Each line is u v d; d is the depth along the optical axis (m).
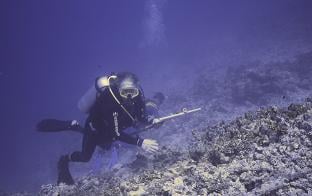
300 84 15.25
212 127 4.91
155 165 4.38
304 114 3.56
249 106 14.58
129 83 4.45
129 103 4.51
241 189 2.76
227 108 14.80
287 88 15.22
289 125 3.44
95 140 4.88
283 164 2.85
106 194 3.67
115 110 4.52
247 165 3.06
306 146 3.00
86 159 5.25
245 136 3.62
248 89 15.62
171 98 18.55
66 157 5.60
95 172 5.95
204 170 3.39
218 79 19.80
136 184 3.63
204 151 3.86
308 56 18.47
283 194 2.42
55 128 5.46
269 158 3.03
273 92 15.08
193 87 20.12
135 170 4.71
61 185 4.95
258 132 3.58
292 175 2.57
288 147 3.07
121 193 3.56
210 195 2.82
